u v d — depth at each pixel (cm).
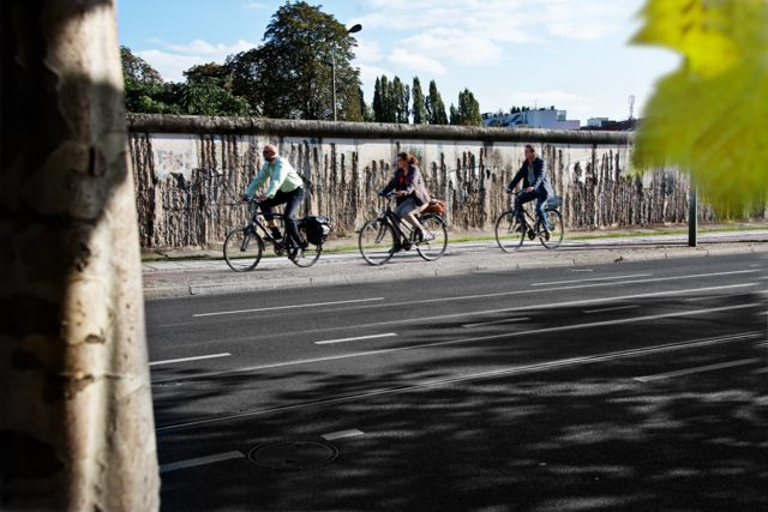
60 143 104
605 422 477
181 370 631
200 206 1527
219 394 555
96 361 111
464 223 1828
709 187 27
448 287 1130
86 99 105
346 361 652
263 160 1580
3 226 106
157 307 981
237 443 449
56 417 110
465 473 398
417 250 1401
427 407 514
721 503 358
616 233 1959
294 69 5744
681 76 27
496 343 714
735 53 27
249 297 1062
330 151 1650
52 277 107
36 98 103
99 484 114
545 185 1569
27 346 108
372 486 383
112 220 111
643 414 493
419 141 1755
